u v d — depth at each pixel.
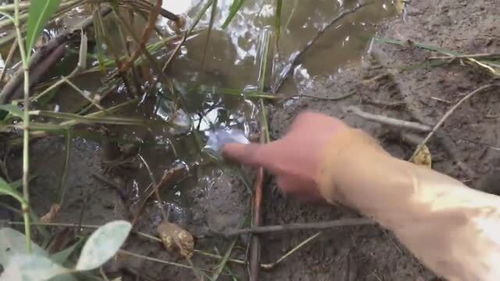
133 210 0.65
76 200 0.65
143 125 0.69
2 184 0.46
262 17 0.78
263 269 0.62
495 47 0.73
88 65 0.73
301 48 0.76
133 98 0.71
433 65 0.72
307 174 0.56
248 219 0.64
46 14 0.50
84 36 0.68
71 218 0.64
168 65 0.73
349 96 0.71
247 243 0.63
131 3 0.68
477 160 0.64
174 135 0.70
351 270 0.60
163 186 0.67
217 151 0.69
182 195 0.67
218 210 0.66
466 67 0.71
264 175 0.65
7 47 0.71
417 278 0.59
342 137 0.55
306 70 0.75
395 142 0.67
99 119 0.65
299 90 0.73
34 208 0.64
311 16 0.78
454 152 0.65
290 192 0.59
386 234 0.61
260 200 0.64
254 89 0.74
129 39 0.75
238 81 0.74
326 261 0.61
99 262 0.39
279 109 0.71
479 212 0.46
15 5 0.56
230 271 0.62
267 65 0.75
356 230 0.62
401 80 0.71
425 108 0.69
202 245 0.63
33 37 0.52
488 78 0.70
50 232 0.61
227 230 0.64
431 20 0.77
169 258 0.62
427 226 0.47
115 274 0.60
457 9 0.77
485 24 0.75
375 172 0.51
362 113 0.68
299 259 0.62
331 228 0.62
